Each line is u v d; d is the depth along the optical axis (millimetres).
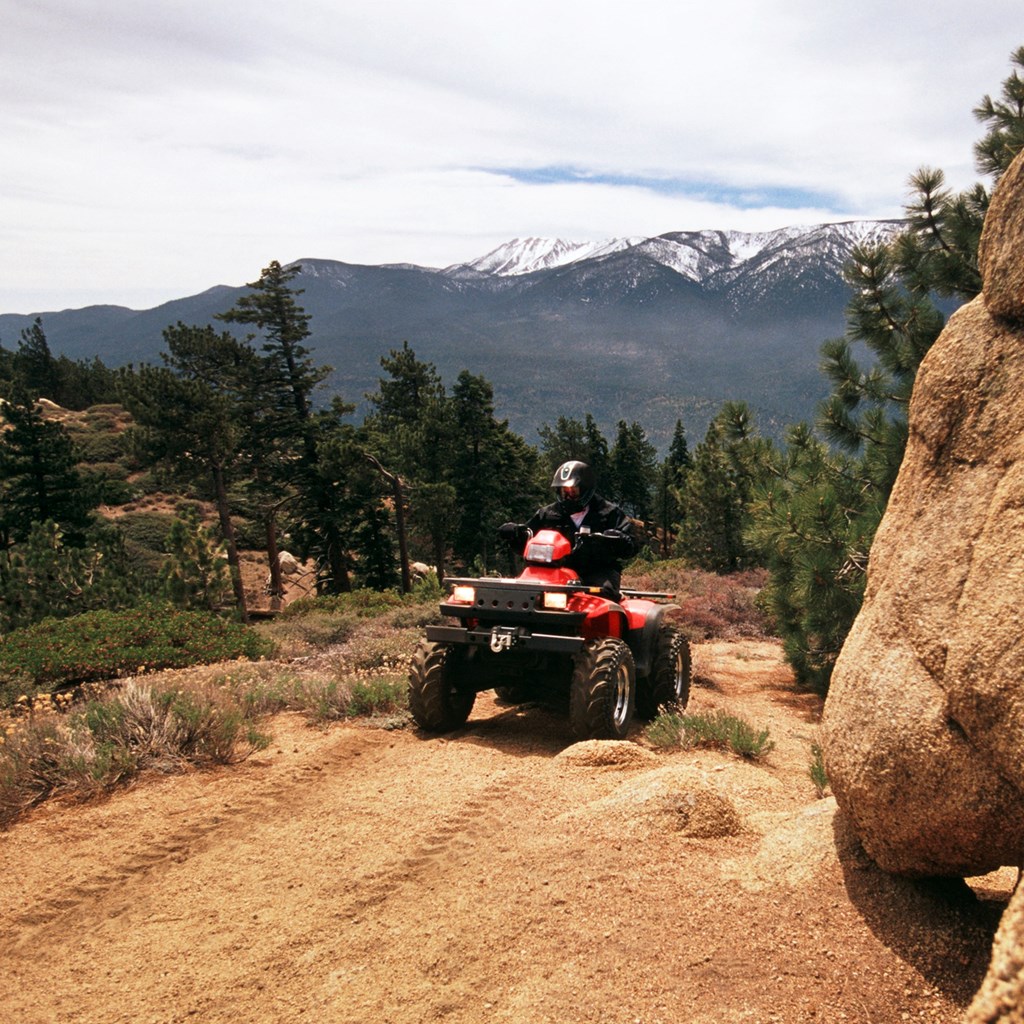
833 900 3289
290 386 45656
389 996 3078
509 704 8438
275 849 4516
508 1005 2965
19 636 11133
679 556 32438
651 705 8133
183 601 20016
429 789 5418
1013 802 2543
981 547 2762
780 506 10500
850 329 11266
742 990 2891
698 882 3615
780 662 12867
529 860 4020
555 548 7199
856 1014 2736
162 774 5930
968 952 2914
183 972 3342
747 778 5430
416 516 47531
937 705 2742
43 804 5422
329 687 8055
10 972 3441
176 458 38281
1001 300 2982
